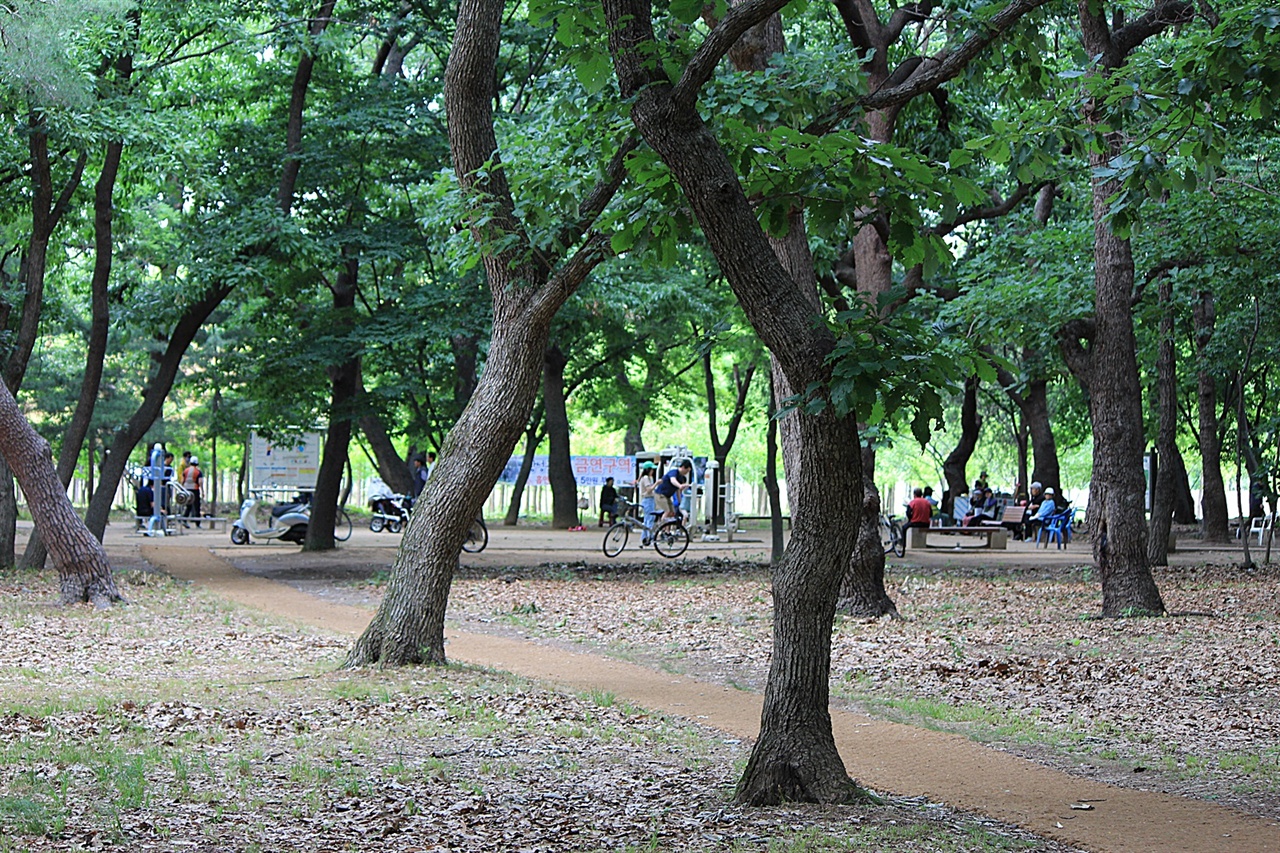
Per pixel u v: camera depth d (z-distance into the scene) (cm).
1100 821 671
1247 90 980
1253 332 2616
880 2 2030
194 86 2556
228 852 582
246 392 3023
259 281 2414
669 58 727
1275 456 3828
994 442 6141
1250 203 1894
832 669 1227
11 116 2064
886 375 633
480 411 1205
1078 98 1180
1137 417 1719
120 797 681
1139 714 1007
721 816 654
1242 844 629
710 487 3650
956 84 1811
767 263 682
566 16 851
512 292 1202
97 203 2241
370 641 1197
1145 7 2047
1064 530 3356
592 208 1150
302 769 752
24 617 1536
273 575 2280
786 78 1203
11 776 725
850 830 622
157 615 1606
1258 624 1605
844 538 686
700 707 1030
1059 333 1905
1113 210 991
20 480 1703
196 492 3934
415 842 604
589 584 2117
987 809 695
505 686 1081
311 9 2444
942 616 1680
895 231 783
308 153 2423
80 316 3897
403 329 2402
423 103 2506
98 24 2033
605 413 5031
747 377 4284
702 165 686
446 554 1209
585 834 620
